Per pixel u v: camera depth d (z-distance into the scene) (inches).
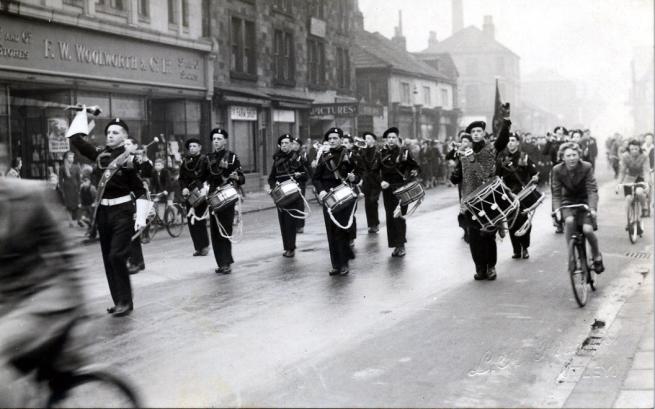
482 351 252.8
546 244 522.9
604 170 1567.4
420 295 350.9
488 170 381.1
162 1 964.0
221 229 422.0
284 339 271.0
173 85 987.3
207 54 1064.2
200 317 309.4
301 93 1392.7
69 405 163.9
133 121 917.8
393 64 1689.2
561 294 350.9
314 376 225.9
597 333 277.7
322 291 364.5
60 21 768.3
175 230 651.5
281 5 1322.6
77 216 690.2
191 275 421.4
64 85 787.4
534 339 268.4
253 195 1119.6
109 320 305.0
